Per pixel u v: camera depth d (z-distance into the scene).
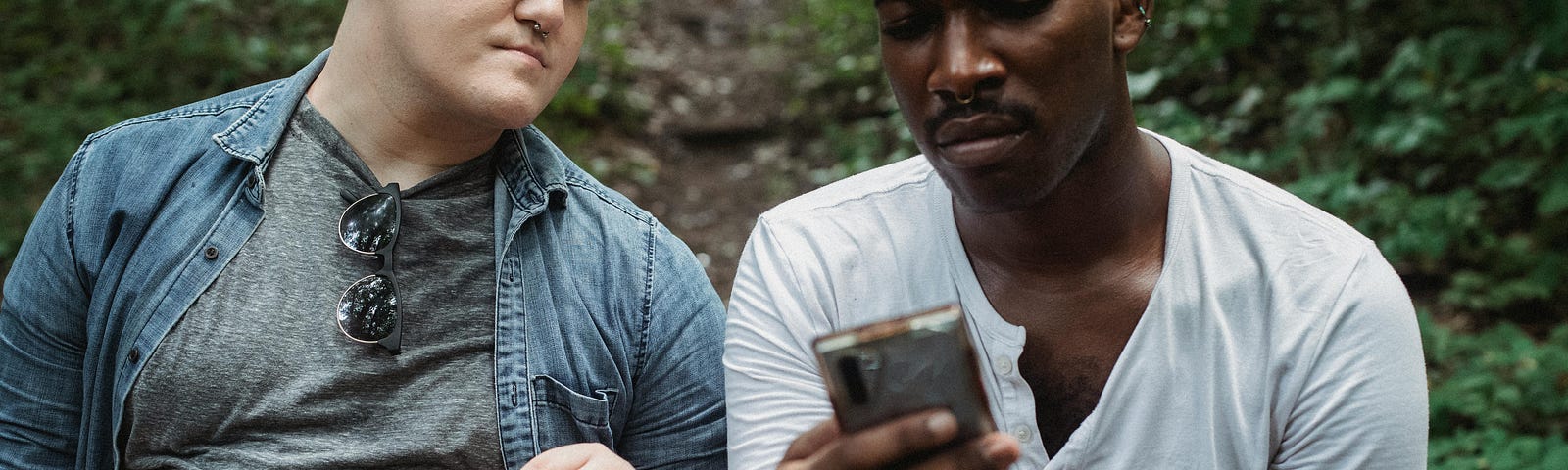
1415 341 1.37
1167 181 1.40
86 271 1.72
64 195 1.75
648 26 9.12
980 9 1.22
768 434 1.44
